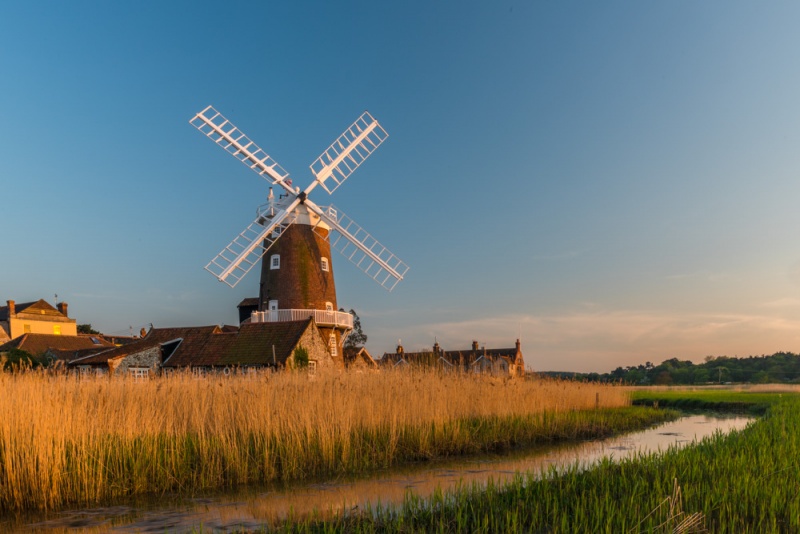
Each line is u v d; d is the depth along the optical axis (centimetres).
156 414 1670
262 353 3609
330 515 1177
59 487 1321
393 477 1603
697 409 4512
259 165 4116
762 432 1891
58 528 1148
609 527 940
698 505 1048
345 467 1689
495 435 2211
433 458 1903
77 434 1416
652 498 1079
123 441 1486
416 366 2661
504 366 3603
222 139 4056
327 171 4312
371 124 4744
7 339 6869
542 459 1909
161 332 4300
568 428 2566
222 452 1575
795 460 1391
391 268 4494
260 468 1586
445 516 1088
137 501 1348
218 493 1421
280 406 1805
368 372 2370
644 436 2595
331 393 1934
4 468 1287
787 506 1032
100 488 1363
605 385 4028
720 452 1499
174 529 1130
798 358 11400
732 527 894
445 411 2175
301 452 1662
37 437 1317
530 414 2644
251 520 1182
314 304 4006
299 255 4025
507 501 1159
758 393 5916
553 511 1040
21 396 1408
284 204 4125
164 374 2084
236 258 3981
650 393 6003
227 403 1822
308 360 3600
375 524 1066
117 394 1733
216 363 3669
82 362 3953
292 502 1327
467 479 1559
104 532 1118
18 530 1139
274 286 4000
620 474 1348
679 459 1423
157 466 1466
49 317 7606
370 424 1939
